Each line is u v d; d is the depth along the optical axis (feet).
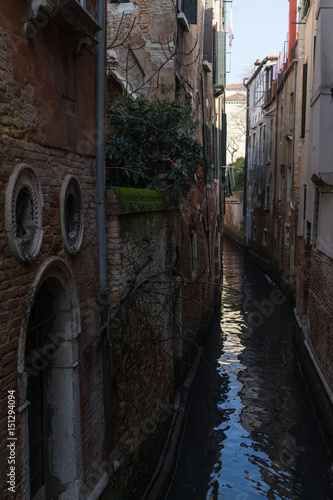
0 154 10.69
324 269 33.73
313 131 35.32
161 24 31.07
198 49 43.39
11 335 11.26
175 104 28.02
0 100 10.72
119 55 31.42
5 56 10.93
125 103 26.48
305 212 46.42
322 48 31.12
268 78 86.53
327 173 30.99
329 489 23.99
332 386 28.37
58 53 14.08
